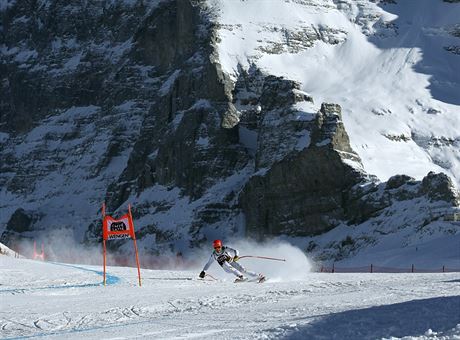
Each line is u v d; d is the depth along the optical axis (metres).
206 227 105.75
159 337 12.73
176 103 131.62
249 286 24.75
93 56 177.75
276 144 106.44
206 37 133.75
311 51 140.38
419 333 10.67
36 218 144.38
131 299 20.78
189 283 27.28
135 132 155.38
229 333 12.55
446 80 131.12
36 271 34.53
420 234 78.94
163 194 118.94
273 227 99.00
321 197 95.69
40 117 179.88
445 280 25.84
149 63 160.00
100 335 13.69
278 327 12.32
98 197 147.50
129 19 176.75
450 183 82.69
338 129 98.75
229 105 121.62
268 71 129.38
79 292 24.02
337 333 11.16
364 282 25.39
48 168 166.00
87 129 169.00
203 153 117.31
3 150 181.12
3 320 17.03
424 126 117.38
